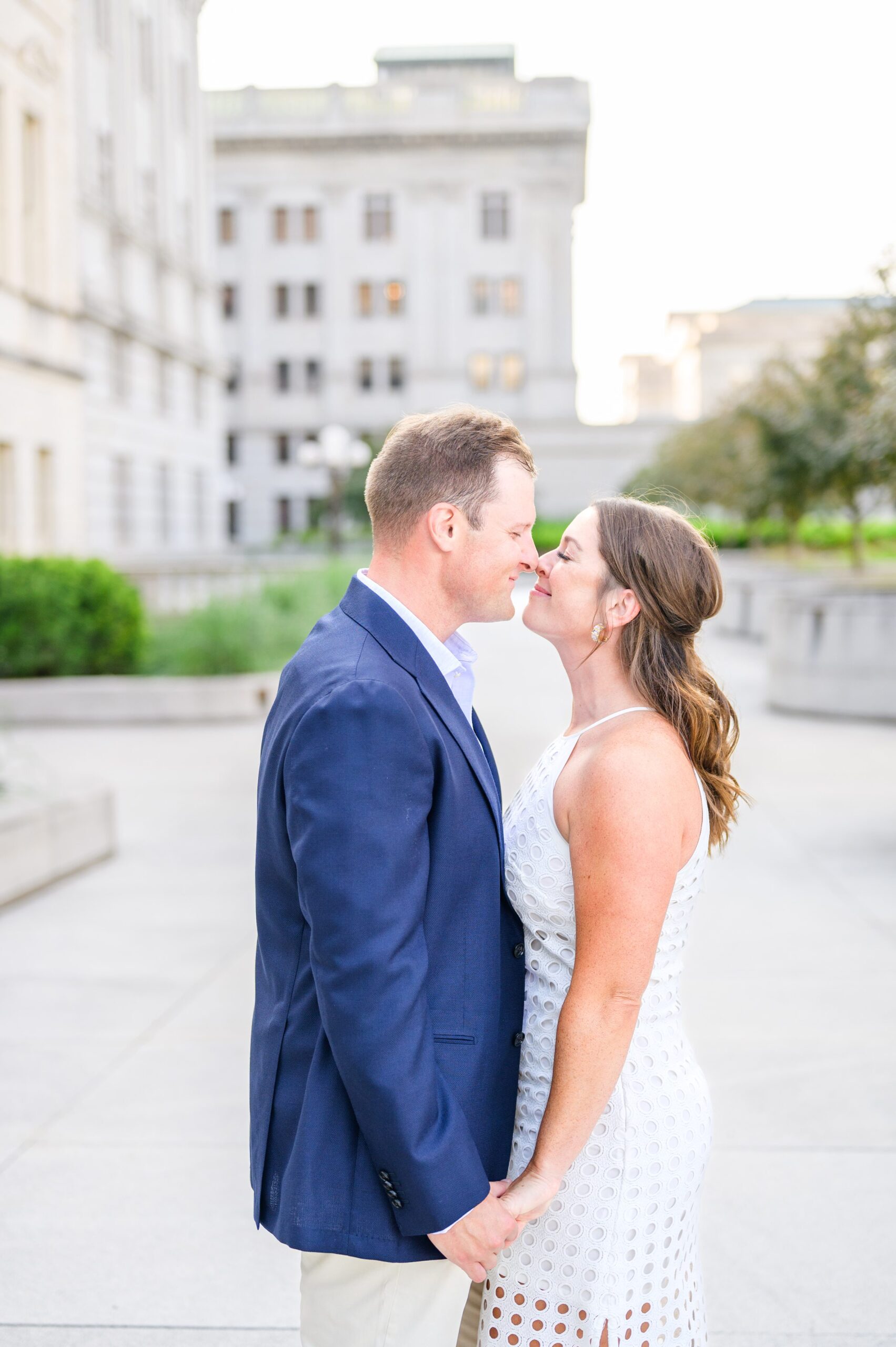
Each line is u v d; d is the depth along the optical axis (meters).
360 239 49.97
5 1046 4.19
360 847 1.51
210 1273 2.82
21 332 21.78
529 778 1.88
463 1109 1.64
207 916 5.84
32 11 21.83
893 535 33.62
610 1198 1.73
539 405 49.91
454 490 1.70
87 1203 3.13
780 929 5.50
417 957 1.53
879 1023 4.32
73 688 12.74
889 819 7.82
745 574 24.14
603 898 1.65
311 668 1.65
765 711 13.21
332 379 50.50
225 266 50.44
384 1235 1.59
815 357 18.52
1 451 21.50
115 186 27.05
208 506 34.12
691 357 69.94
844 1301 2.69
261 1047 1.74
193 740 11.58
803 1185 3.18
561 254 49.50
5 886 5.95
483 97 48.78
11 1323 2.63
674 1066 1.77
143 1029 4.35
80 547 24.39
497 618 1.78
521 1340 1.76
